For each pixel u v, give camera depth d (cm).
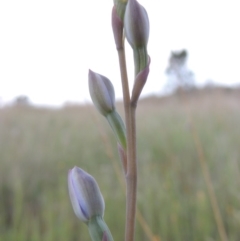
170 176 39
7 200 41
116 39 11
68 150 54
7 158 48
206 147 47
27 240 32
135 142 11
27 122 75
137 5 11
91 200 11
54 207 36
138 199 34
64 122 76
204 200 32
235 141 50
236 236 29
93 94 11
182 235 31
